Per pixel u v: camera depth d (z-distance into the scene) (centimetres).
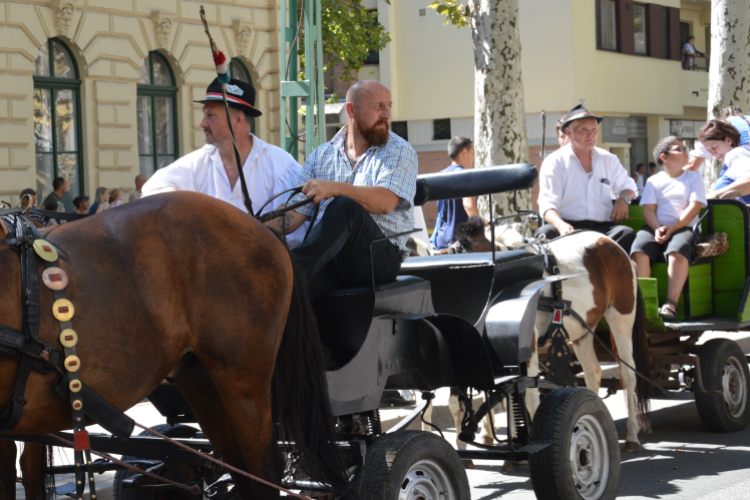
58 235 464
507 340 705
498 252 812
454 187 781
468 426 693
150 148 2244
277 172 711
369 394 597
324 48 3181
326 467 545
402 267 785
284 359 541
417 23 3778
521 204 1689
